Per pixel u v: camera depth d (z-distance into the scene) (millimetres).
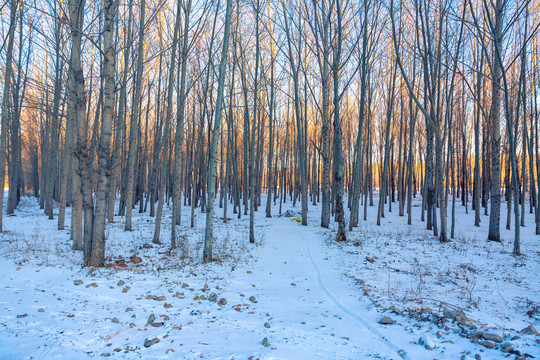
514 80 19688
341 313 5852
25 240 11719
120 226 16109
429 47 14523
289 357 3871
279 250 12453
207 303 6367
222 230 16781
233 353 3969
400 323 5059
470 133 32250
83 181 8594
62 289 6703
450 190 47562
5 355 3779
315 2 14977
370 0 13773
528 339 4293
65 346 4125
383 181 20688
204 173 27844
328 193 18547
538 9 16812
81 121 8602
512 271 9828
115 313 5504
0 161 13922
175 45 12320
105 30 8359
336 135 14281
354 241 13641
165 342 4336
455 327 4758
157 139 21750
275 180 34906
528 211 28688
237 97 22281
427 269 9602
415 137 31266
